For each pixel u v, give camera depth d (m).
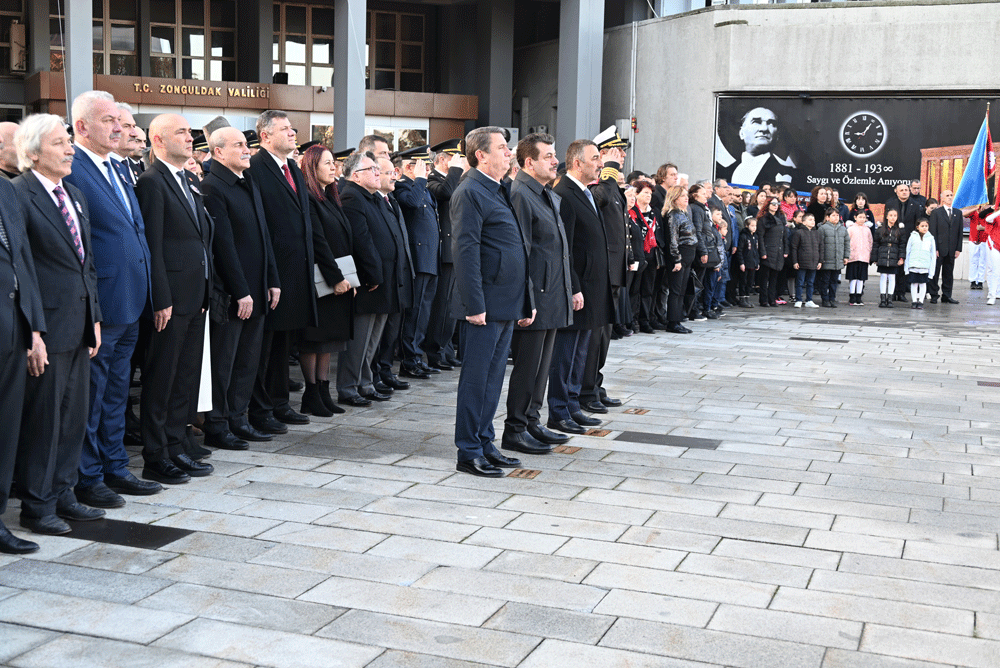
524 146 6.20
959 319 14.84
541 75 28.23
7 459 4.51
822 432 7.17
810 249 16.11
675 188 12.52
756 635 3.73
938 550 4.70
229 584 4.16
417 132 27.11
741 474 6.00
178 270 5.55
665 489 5.64
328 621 3.81
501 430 7.10
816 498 5.52
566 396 7.04
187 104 24.45
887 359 10.74
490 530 4.88
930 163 21.83
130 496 5.35
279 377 7.09
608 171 7.80
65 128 4.77
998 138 21.23
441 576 4.27
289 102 25.45
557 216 6.35
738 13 22.66
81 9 17.30
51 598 3.99
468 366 5.90
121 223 5.21
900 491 5.69
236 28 27.44
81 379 4.93
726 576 4.32
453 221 5.89
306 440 6.66
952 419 7.68
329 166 7.25
